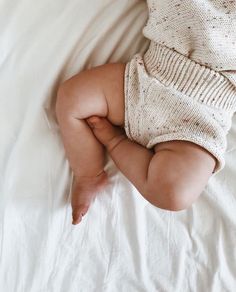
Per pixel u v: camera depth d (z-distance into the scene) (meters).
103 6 0.89
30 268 0.87
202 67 0.87
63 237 0.91
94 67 0.91
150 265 0.92
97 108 0.89
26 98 0.89
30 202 0.90
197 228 0.95
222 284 0.91
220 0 0.84
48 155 0.91
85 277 0.90
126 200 0.95
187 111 0.86
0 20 0.86
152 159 0.87
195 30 0.85
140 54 0.92
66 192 0.93
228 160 0.99
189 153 0.85
